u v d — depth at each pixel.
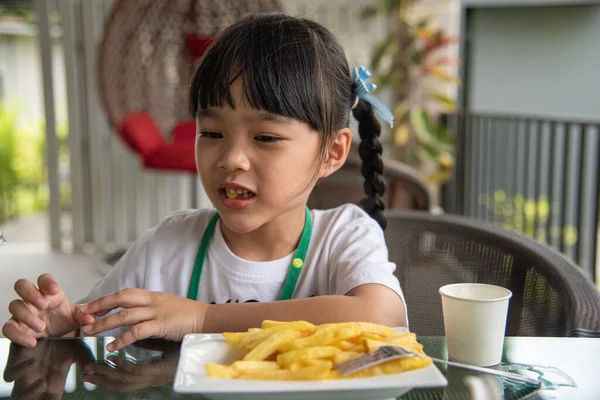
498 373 0.73
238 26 0.99
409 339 0.71
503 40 4.89
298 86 0.94
